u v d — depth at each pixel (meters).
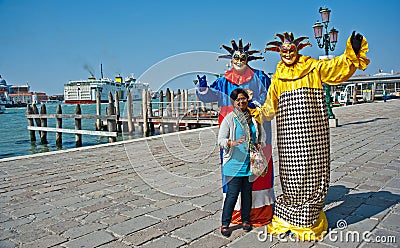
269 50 3.77
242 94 3.66
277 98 3.76
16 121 36.25
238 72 3.90
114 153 9.35
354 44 3.31
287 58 3.63
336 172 6.38
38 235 4.02
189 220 4.32
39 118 23.00
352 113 20.89
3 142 22.45
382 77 47.97
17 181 6.59
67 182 6.41
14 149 19.84
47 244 3.78
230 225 4.09
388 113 20.34
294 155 3.61
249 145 3.72
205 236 3.84
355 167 6.70
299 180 3.62
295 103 3.57
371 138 10.40
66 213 4.73
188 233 3.93
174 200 5.14
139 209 4.79
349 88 38.44
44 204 5.16
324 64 3.55
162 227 4.12
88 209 4.86
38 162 8.41
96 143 21.39
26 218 4.59
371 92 37.28
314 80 3.58
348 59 3.38
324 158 3.62
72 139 23.58
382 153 8.00
